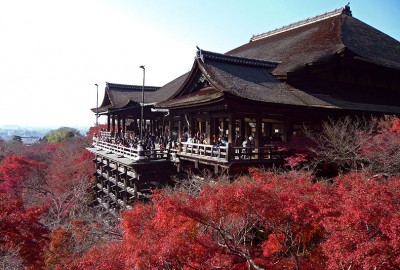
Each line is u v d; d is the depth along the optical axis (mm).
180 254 9141
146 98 38438
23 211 15062
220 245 9906
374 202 8164
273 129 25688
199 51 22719
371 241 7449
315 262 9508
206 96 20828
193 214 9383
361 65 28031
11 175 37656
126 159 27484
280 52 31891
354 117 24266
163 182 24953
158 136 41438
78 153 52906
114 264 10398
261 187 9805
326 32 31234
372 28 36812
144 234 10680
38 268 14383
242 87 20297
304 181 11984
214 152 19406
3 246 13078
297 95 22562
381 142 16766
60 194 32906
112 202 32312
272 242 10102
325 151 18391
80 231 18844
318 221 9195
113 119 45562
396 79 32031
